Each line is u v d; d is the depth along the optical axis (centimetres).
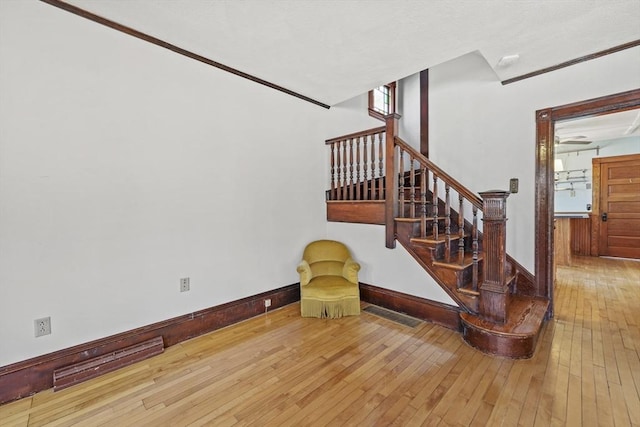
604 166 588
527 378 202
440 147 375
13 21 184
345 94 357
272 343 255
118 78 224
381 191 333
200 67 268
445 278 281
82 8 203
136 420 169
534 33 228
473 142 345
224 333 276
